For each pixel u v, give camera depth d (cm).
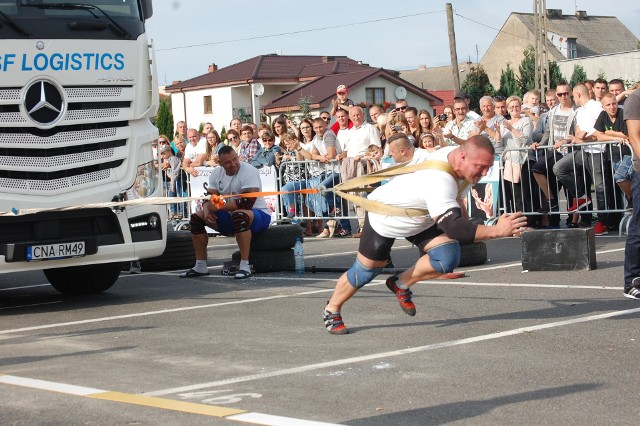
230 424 536
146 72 1059
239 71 6675
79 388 637
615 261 1155
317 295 1030
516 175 1503
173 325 887
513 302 917
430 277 811
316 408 567
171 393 616
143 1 1067
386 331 807
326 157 1672
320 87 5950
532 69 6153
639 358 667
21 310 1031
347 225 1688
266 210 1248
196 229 1239
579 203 1469
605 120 1418
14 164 977
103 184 1026
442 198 738
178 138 1970
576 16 9112
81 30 1007
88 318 952
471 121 1562
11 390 639
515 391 592
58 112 991
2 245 969
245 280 1191
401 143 1095
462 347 727
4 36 967
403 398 585
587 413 539
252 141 1766
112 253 1024
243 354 737
